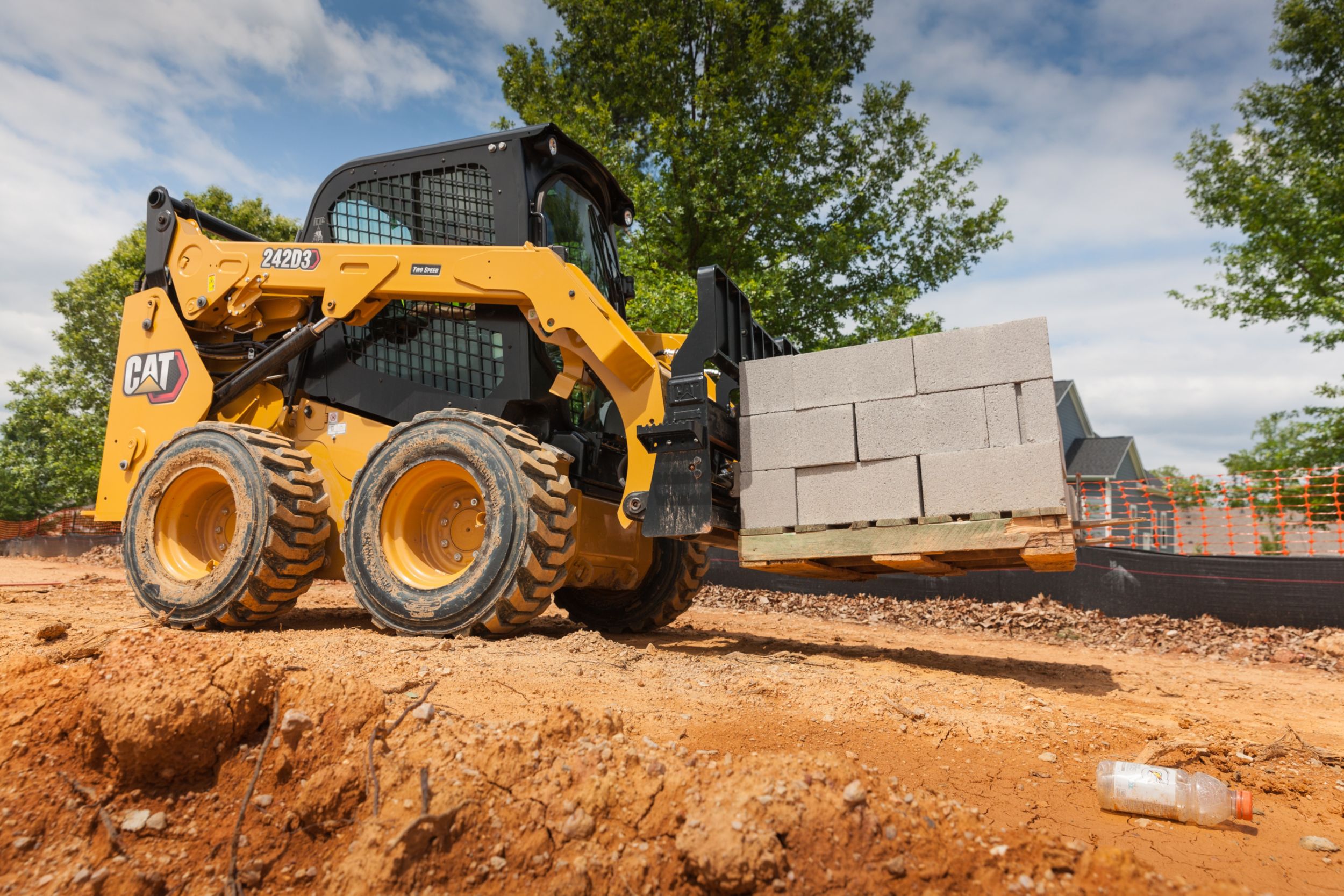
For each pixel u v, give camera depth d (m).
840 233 15.16
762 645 6.05
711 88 15.62
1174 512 12.35
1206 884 2.06
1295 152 18.38
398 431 5.14
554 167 5.91
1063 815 2.68
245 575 5.15
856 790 2.17
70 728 2.58
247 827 2.34
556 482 4.81
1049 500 4.18
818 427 4.78
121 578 11.24
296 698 2.66
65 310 25.69
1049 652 7.63
